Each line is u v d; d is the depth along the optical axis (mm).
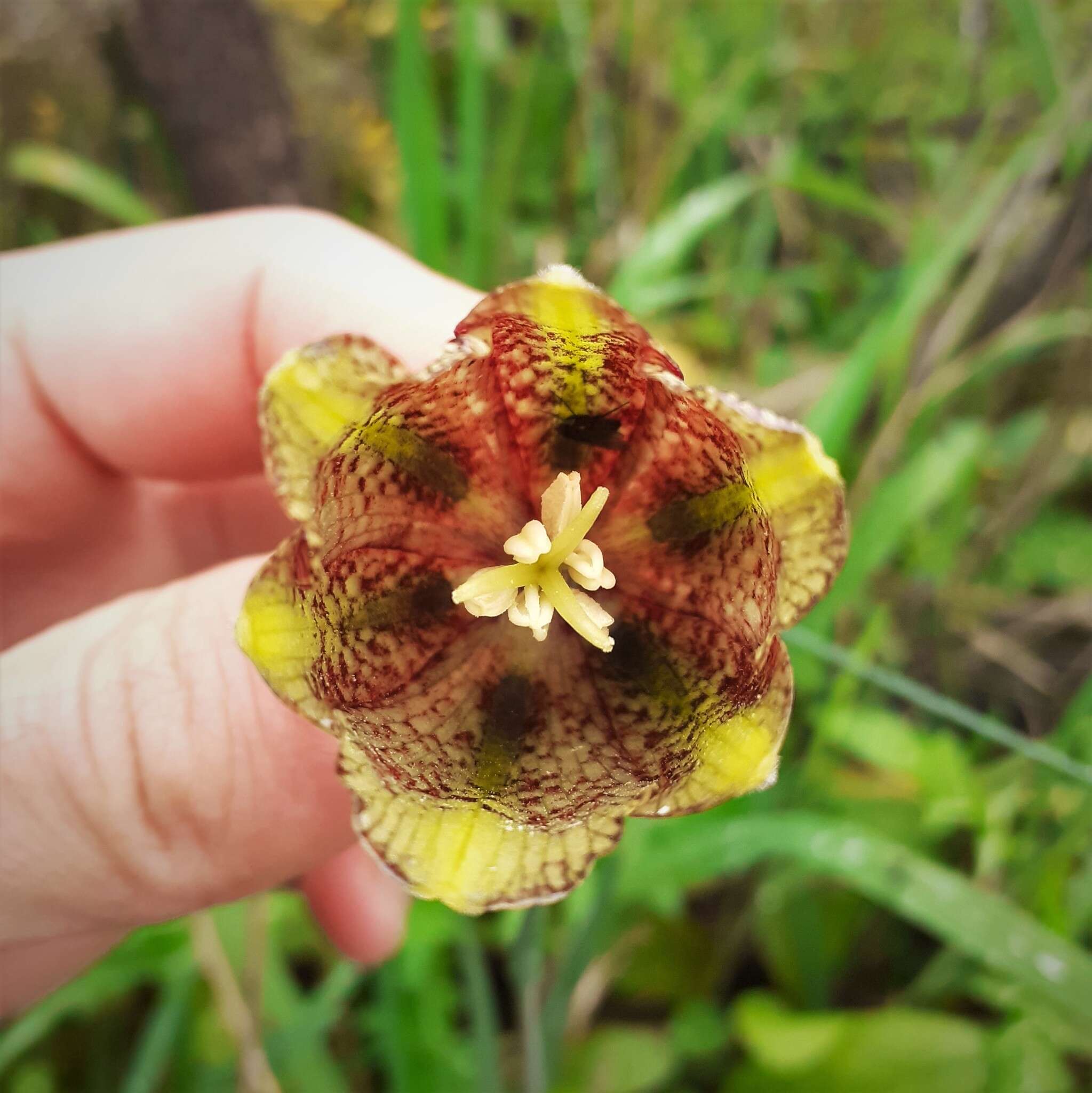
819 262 148
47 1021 86
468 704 61
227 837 62
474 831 54
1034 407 131
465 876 53
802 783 96
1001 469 127
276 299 79
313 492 53
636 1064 92
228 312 80
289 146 137
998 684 118
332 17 147
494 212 120
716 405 51
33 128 143
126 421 82
